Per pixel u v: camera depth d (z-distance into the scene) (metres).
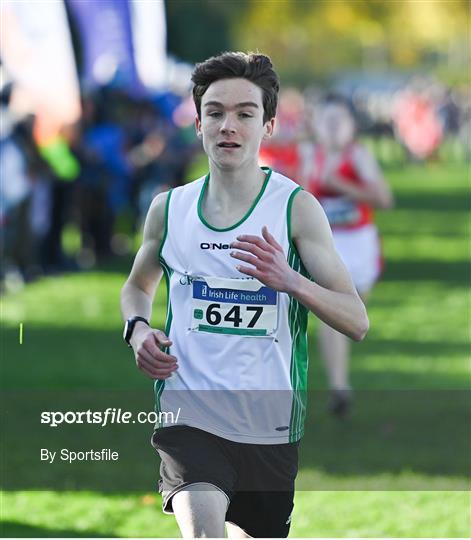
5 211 35.62
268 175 10.83
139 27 48.44
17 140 35.06
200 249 10.75
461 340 29.81
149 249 11.16
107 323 31.12
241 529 11.39
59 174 37.69
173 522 15.56
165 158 48.16
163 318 30.89
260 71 10.68
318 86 157.38
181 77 59.03
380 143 130.75
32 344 27.94
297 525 15.38
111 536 14.92
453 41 161.12
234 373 10.69
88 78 44.06
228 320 10.67
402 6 133.00
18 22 35.09
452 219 65.88
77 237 50.28
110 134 42.91
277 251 10.20
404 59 171.50
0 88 34.88
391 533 15.02
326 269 10.58
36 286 37.34
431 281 41.78
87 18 44.44
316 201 10.77
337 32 146.50
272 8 120.56
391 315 33.94
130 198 47.41
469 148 121.75
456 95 139.50
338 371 21.41
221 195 10.76
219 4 97.81
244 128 10.57
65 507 16.16
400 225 62.50
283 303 10.66
